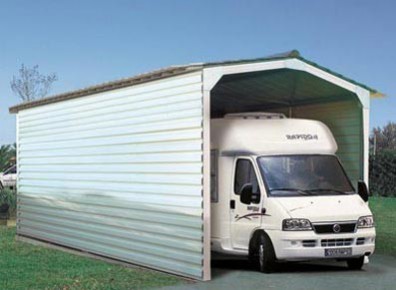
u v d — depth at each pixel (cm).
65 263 1366
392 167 3628
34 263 1362
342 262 1319
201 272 1124
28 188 1811
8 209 2294
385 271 1206
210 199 1238
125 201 1363
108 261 1404
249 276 1150
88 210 1509
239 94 1467
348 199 1202
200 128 1140
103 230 1445
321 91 1401
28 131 1817
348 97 1382
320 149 1285
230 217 1264
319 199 1184
